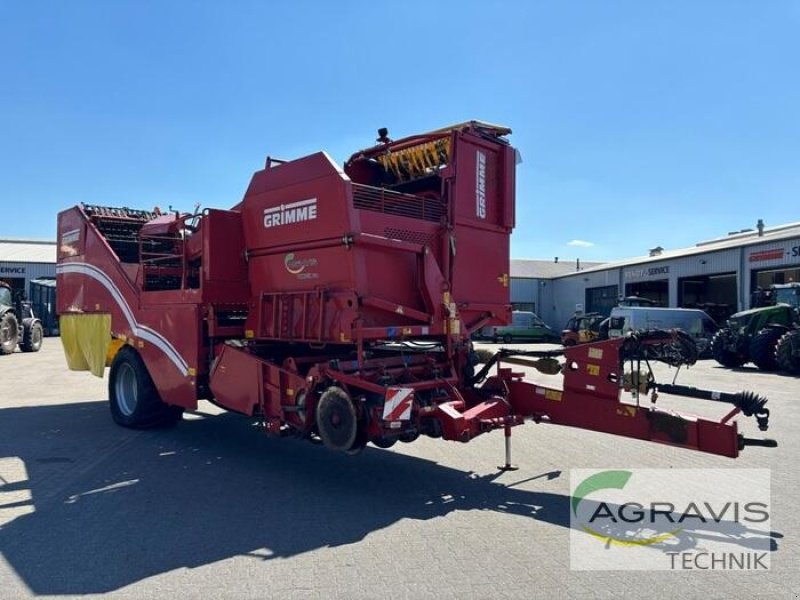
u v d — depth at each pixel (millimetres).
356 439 5477
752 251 29203
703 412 10414
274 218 6621
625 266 39531
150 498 5555
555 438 8062
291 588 3775
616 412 5586
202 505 5367
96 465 6691
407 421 5410
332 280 5996
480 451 7348
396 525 4887
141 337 8062
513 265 55438
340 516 5094
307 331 6176
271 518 5039
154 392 8211
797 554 4332
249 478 6230
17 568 4051
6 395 11852
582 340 29812
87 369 9430
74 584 3818
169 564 4121
